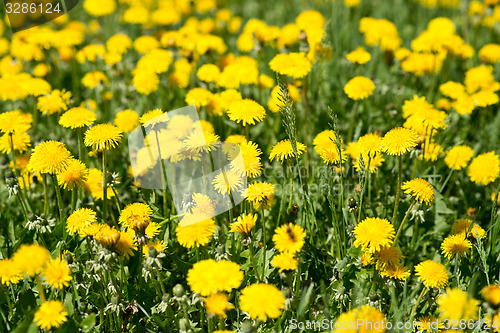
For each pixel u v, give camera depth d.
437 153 3.46
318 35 4.41
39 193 3.45
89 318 2.31
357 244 2.49
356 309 2.27
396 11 6.47
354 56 4.33
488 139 4.20
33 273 2.21
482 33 6.14
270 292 2.13
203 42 4.56
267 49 5.70
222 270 2.17
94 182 3.07
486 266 2.56
